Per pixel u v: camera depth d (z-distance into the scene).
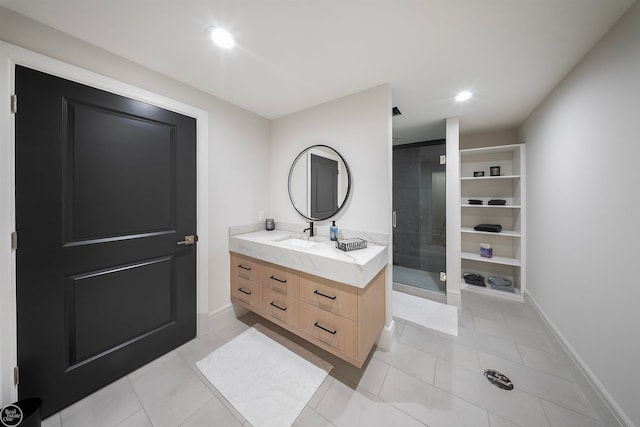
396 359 1.62
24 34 1.08
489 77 1.63
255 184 2.30
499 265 2.95
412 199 3.30
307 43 1.29
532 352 1.69
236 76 1.62
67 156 1.23
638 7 0.99
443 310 2.35
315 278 1.49
